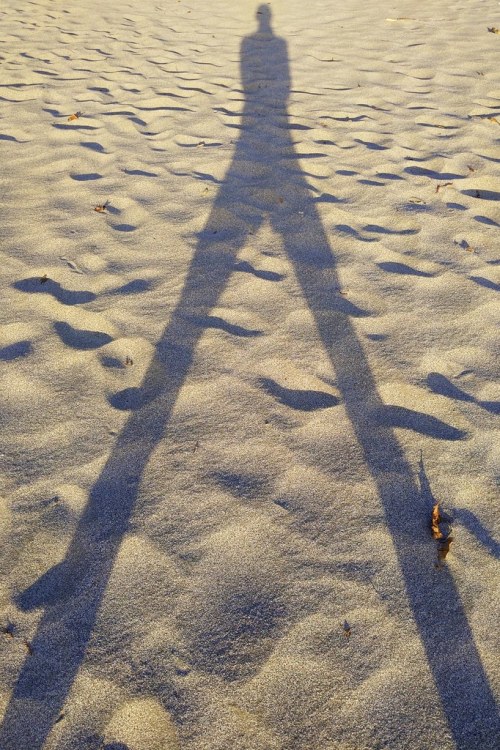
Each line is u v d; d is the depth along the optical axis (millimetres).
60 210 3213
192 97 4820
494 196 3367
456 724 1281
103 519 1678
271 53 5820
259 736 1263
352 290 2621
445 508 1719
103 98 4742
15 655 1387
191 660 1379
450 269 2750
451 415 2014
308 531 1654
